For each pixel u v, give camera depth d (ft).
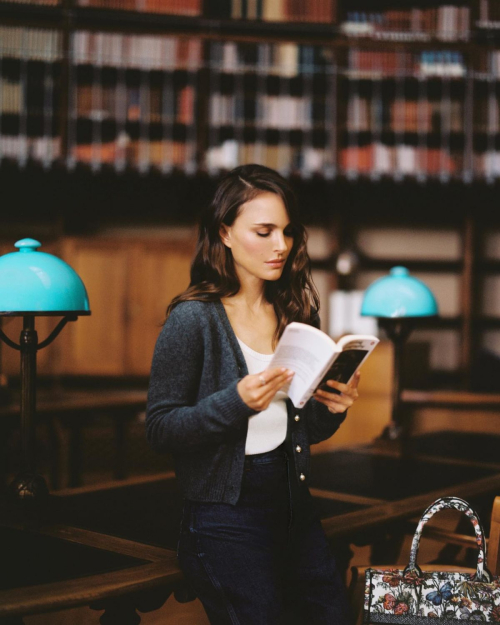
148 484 9.23
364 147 26.21
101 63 25.12
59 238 26.21
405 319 11.44
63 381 25.52
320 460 11.03
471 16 26.18
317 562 5.90
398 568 6.68
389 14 26.25
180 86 25.71
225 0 25.55
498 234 27.71
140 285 26.11
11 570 5.88
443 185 25.93
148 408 5.63
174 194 26.96
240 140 26.00
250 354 5.86
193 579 5.69
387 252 27.89
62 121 24.91
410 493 8.79
